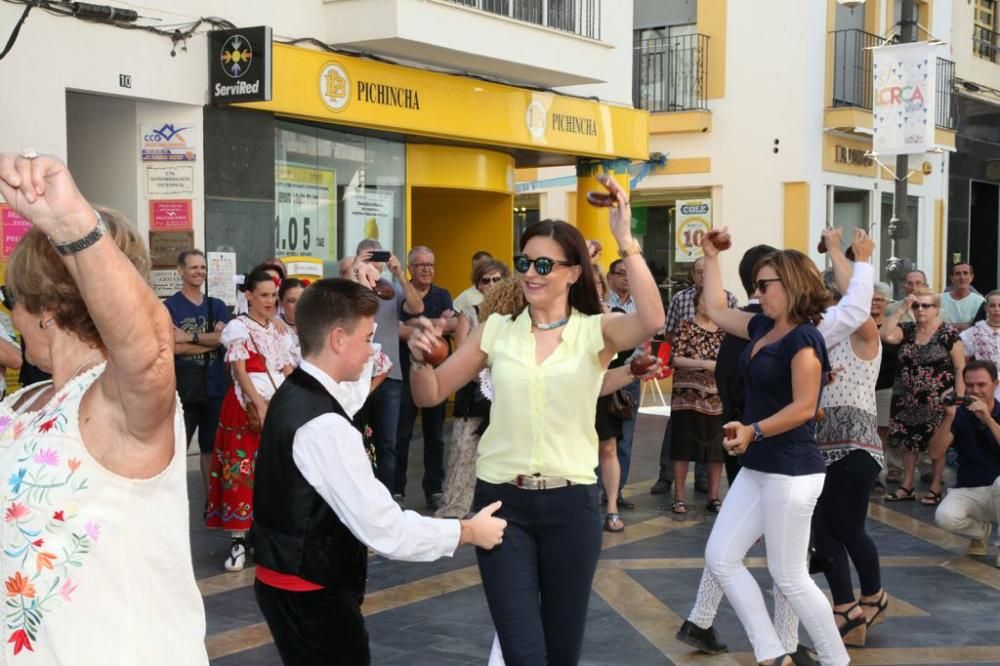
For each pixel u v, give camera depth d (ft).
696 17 67.05
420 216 49.78
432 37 37.11
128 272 6.91
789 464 16.12
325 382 11.23
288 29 35.63
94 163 33.60
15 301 7.77
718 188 66.64
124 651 7.40
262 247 34.91
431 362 13.00
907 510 30.91
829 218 66.59
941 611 21.29
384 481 29.09
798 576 16.37
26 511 7.30
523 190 69.26
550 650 12.70
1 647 7.39
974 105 81.30
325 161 38.47
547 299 12.72
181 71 32.37
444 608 20.83
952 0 77.82
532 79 44.27
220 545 25.18
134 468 7.44
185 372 26.27
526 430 12.50
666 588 22.49
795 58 63.93
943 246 79.36
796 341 16.02
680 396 29.71
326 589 11.04
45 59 29.25
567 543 12.50
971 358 33.94
